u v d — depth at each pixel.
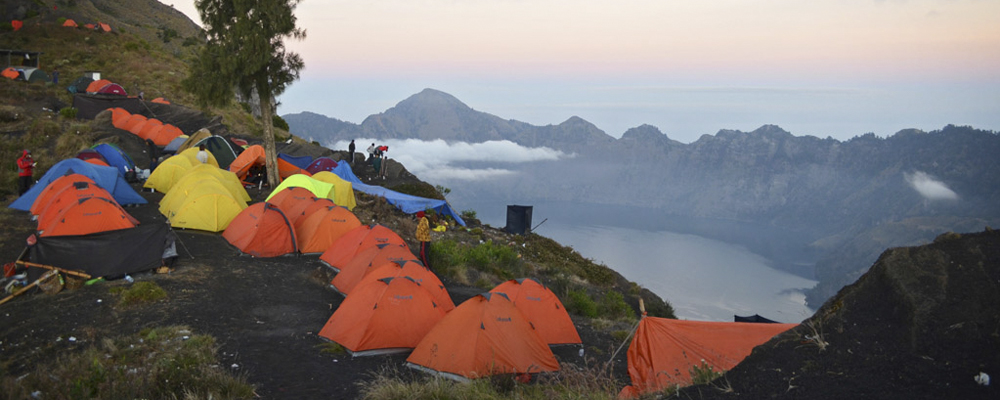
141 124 41.19
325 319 14.46
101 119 41.88
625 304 26.92
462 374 11.36
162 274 16.28
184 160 29.61
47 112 42.69
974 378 4.06
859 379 4.39
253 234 20.11
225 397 8.75
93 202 19.12
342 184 31.06
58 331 11.84
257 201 29.44
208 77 28.30
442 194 43.31
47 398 7.84
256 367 10.73
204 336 11.80
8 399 7.64
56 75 53.34
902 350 4.54
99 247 15.89
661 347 9.76
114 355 10.42
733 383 4.88
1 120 38.03
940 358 4.34
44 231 18.36
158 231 17.20
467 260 25.33
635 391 8.98
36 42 64.44
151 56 71.00
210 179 23.72
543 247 37.19
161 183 28.75
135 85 57.62
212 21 28.58
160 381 8.80
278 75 30.20
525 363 11.86
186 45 95.31
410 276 14.99
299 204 23.83
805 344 5.05
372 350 12.41
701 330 10.00
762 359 5.07
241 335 12.55
